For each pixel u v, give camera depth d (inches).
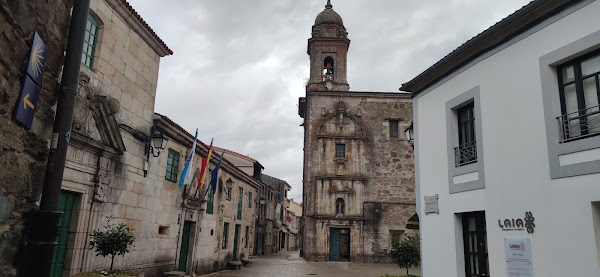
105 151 413.7
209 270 759.1
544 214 277.9
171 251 582.6
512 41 319.9
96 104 398.6
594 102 264.7
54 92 175.3
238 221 982.4
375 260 1133.1
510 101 315.9
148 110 513.3
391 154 1214.3
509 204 305.6
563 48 278.7
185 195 626.2
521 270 289.4
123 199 454.3
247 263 975.6
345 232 1176.2
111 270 390.0
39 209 164.9
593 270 244.2
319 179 1192.2
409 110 1245.1
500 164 318.0
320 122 1231.5
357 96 1251.8
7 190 141.9
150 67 521.3
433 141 410.0
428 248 401.1
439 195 390.6
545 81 288.5
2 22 131.6
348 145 1218.0
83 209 388.2
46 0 162.9
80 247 383.2
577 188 258.8
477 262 345.4
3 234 141.8
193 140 634.2
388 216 1167.0
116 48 445.7
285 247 2417.6
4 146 137.8
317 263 1090.1
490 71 339.3
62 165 171.8
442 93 402.0
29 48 149.3
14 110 142.0
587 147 255.4
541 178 282.8
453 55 374.3
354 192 1182.9
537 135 289.9
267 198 1739.7
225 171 859.4
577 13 272.7
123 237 383.6
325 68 1378.0
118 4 437.1
